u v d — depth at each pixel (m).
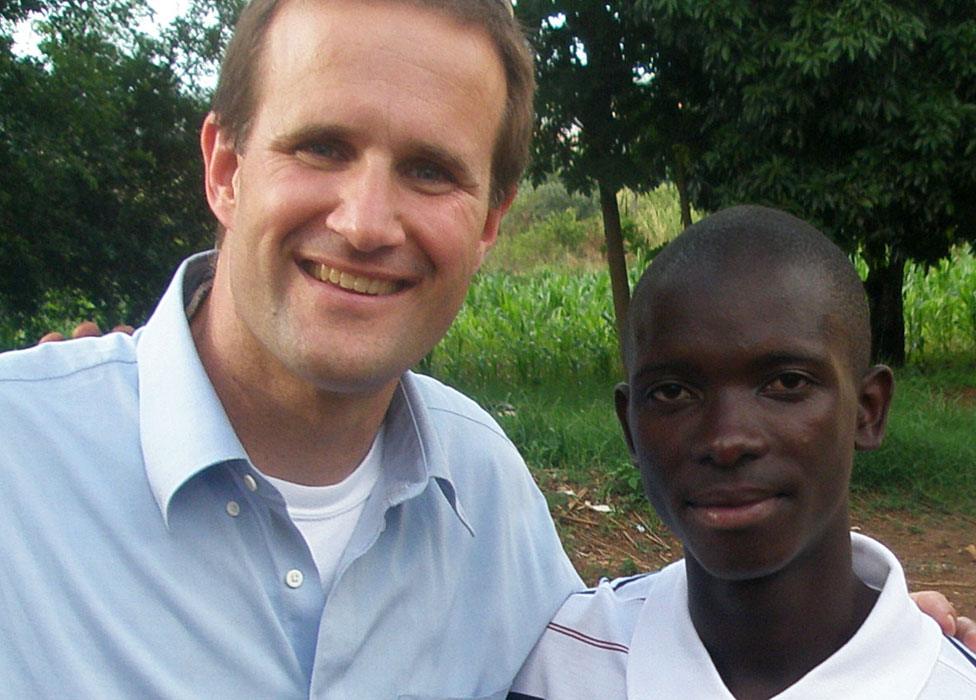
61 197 10.76
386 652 1.91
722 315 1.60
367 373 1.75
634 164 11.36
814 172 9.36
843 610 1.70
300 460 1.91
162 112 11.49
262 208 1.73
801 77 8.80
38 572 1.67
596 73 10.92
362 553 1.88
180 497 1.75
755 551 1.61
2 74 10.15
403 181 1.74
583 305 14.26
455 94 1.72
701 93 10.74
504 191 1.95
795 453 1.59
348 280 1.74
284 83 1.71
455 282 1.81
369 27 1.69
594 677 1.92
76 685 1.64
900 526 7.11
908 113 9.13
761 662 1.69
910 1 8.98
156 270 11.60
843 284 1.66
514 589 2.12
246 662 1.75
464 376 11.45
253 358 1.84
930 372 12.89
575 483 7.04
